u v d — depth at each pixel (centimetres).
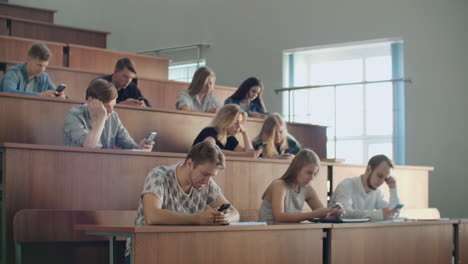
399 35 737
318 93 816
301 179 352
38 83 429
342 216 380
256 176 394
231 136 429
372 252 326
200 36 895
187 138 450
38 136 370
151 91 567
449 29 707
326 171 451
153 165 342
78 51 643
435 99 710
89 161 319
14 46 602
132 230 227
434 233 371
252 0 852
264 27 839
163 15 932
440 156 702
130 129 423
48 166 305
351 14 773
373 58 800
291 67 828
